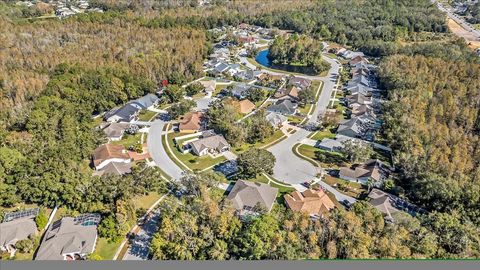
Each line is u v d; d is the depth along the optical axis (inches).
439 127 3656.5
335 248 2322.8
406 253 2309.3
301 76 5802.2
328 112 4281.5
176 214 2593.5
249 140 3843.5
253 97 4761.3
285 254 2308.1
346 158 3565.5
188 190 2987.2
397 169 3339.1
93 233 2554.1
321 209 2824.8
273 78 5521.7
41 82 4596.5
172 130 4087.1
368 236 2380.7
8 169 3041.3
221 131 3887.8
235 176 3297.2
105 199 2810.0
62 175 2942.9
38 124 3737.7
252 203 2854.3
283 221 2554.1
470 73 4985.2
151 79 5093.5
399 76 4982.8
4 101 4151.1
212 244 2440.9
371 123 4188.0
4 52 5403.5
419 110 4050.2
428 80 4835.1
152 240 2464.3
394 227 2463.1
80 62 5211.6
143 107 4458.7
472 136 3644.2
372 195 2972.4
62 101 4126.5
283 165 3462.1
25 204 2898.6
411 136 3558.1
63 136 3602.4
